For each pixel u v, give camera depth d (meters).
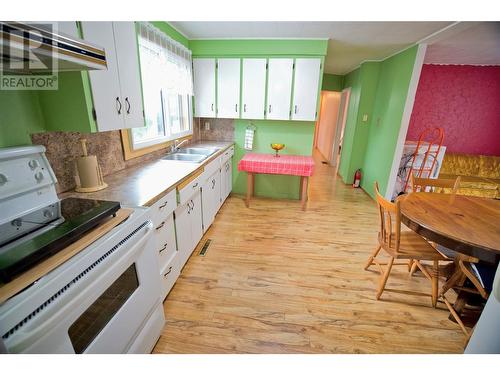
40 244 0.80
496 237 1.36
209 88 3.32
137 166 2.16
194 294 1.83
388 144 3.71
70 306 0.77
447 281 1.79
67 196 1.42
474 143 4.46
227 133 3.74
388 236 1.77
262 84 3.22
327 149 7.21
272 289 1.90
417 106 4.38
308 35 2.89
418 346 1.47
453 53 3.50
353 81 4.89
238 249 2.44
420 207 1.77
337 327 1.58
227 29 2.73
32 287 0.70
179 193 1.80
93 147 1.70
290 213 3.34
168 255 1.74
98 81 1.35
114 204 1.15
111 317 1.01
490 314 0.84
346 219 3.20
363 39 2.98
